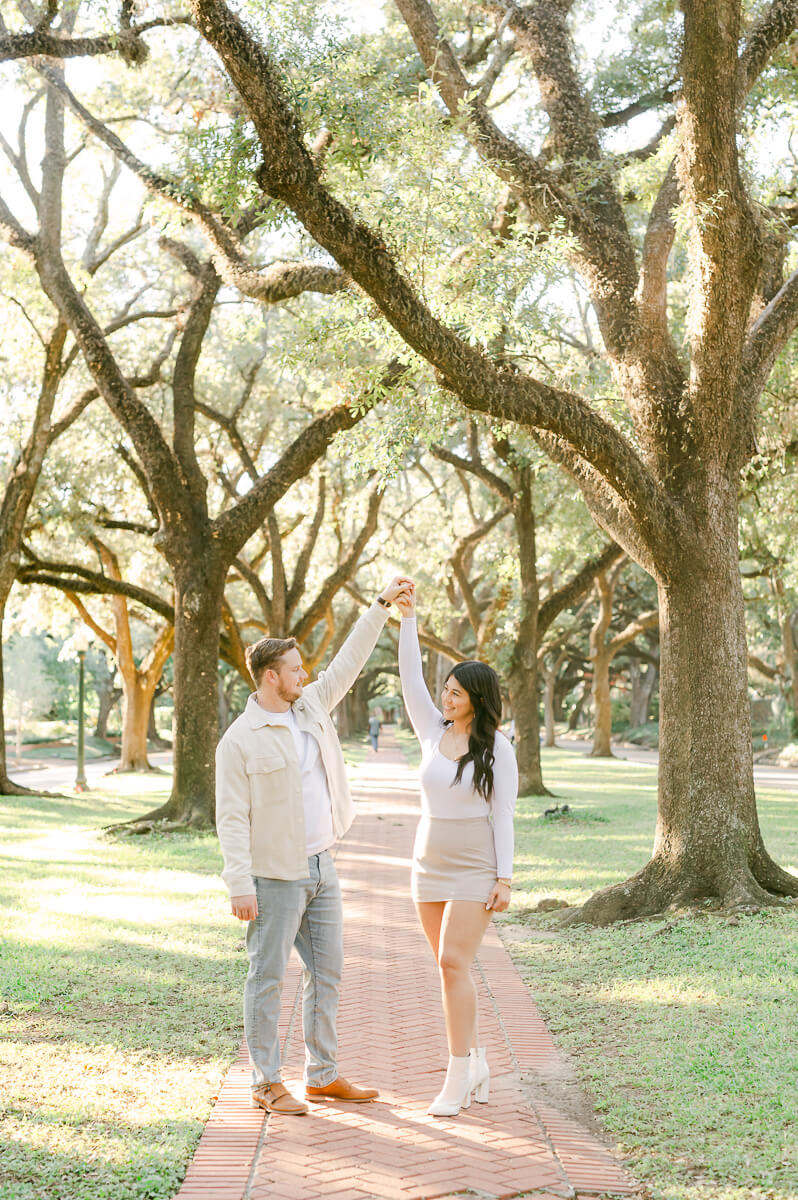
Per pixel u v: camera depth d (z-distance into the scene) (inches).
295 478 675.4
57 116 704.4
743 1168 155.0
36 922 350.0
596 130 429.4
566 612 1777.8
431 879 180.9
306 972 185.8
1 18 594.9
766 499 736.3
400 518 1278.3
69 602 1259.2
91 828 654.5
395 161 368.2
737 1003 242.8
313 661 1163.3
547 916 370.6
